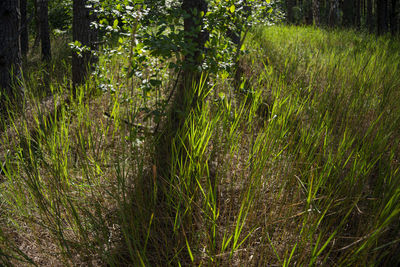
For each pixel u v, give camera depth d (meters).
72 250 2.79
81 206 3.19
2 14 4.76
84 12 5.84
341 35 10.34
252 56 6.89
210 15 3.96
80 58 5.95
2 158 3.98
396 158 3.52
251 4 4.20
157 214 3.00
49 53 8.44
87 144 4.17
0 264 2.50
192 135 3.08
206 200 2.60
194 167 3.00
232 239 2.72
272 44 8.41
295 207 2.97
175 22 3.79
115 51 4.54
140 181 3.05
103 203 3.25
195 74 3.87
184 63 3.63
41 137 3.92
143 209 2.92
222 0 4.04
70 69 6.11
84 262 2.67
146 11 3.97
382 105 4.45
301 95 4.89
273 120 3.52
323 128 3.65
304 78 5.40
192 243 2.69
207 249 2.61
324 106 4.34
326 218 2.92
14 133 4.30
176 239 2.72
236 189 3.26
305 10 22.38
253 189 2.90
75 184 3.42
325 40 9.18
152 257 2.64
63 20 12.62
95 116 4.57
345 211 2.91
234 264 2.52
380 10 16.44
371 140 3.54
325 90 4.72
